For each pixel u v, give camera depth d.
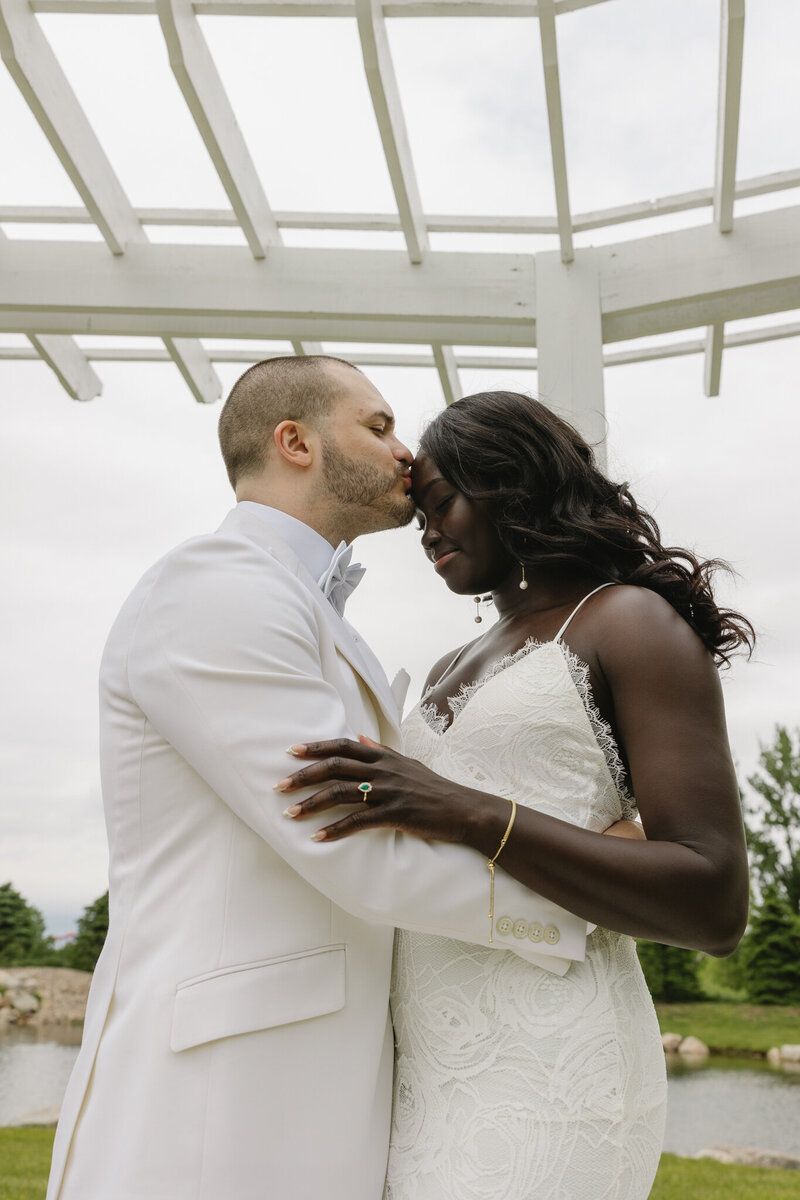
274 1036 1.44
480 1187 1.46
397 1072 1.65
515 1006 1.55
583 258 4.73
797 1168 5.71
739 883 1.51
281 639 1.56
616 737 1.68
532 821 1.48
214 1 3.89
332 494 1.92
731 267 4.57
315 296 4.85
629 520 1.96
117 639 1.68
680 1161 5.84
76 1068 1.54
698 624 1.77
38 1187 5.29
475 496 1.92
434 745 1.81
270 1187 1.38
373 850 1.44
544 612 1.85
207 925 1.49
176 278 4.91
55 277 4.94
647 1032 1.61
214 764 1.49
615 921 1.47
